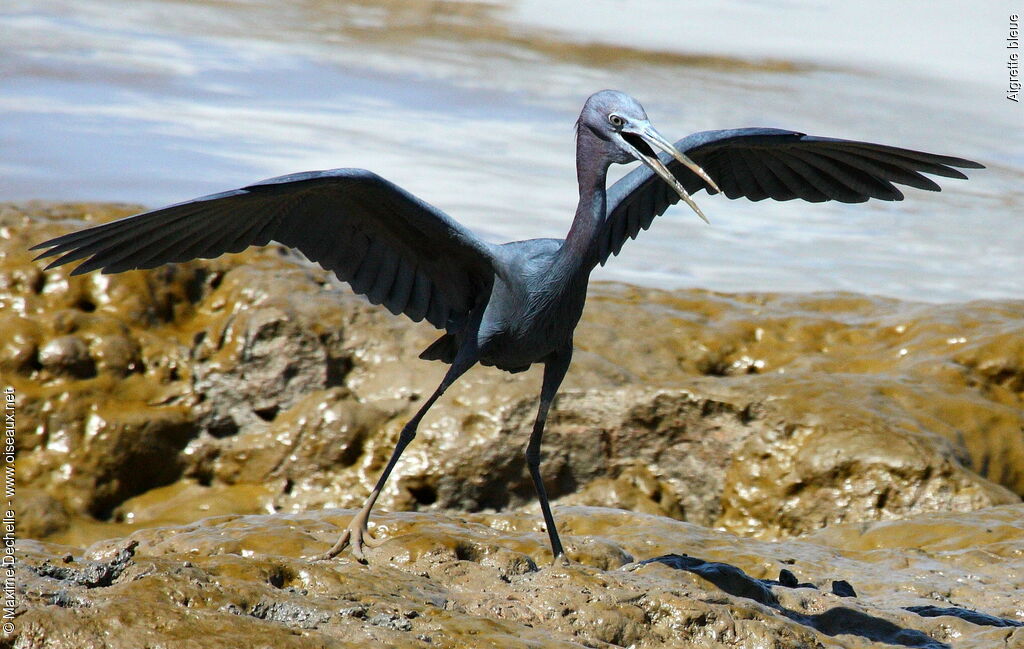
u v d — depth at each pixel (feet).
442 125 95.04
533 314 28.91
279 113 93.76
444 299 31.14
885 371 53.16
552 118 100.48
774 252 77.36
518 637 24.82
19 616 22.71
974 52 137.59
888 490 46.24
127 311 51.98
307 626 24.47
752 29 144.46
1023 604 32.99
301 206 28.68
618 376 51.55
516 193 78.69
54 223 54.49
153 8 128.77
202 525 35.06
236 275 53.93
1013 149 102.73
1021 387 52.60
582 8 150.71
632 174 31.42
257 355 50.96
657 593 27.50
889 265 75.51
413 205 28.09
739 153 33.19
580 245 28.66
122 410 49.67
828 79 123.13
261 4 137.80
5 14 117.19
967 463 47.96
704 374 54.60
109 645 22.44
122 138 82.99
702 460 49.34
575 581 28.07
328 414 49.83
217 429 50.85
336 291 54.13
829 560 36.58
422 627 24.90
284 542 31.48
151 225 26.37
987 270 75.72
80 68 100.83
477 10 144.25
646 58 126.82
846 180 33.30
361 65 113.70
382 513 35.14
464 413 49.49
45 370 49.78
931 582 34.65
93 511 48.47
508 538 32.73
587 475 49.80
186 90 97.91
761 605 28.58
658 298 59.98
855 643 28.19
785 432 48.19
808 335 56.44
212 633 22.84
